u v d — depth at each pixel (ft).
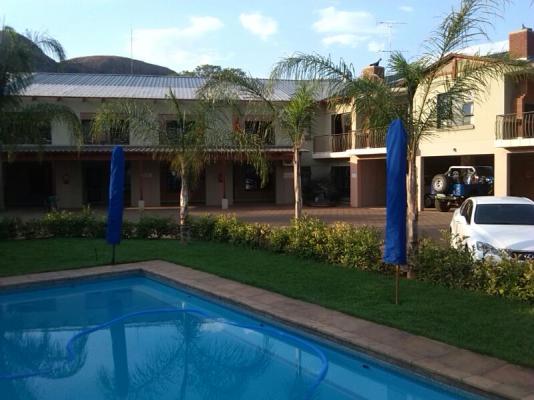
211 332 25.57
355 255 33.63
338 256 35.09
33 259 39.40
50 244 46.37
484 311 23.82
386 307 24.91
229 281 31.71
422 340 20.63
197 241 47.47
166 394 18.98
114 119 46.26
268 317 25.22
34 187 97.66
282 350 22.98
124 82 101.50
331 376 20.08
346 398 18.30
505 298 25.84
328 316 24.18
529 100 67.15
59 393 19.16
